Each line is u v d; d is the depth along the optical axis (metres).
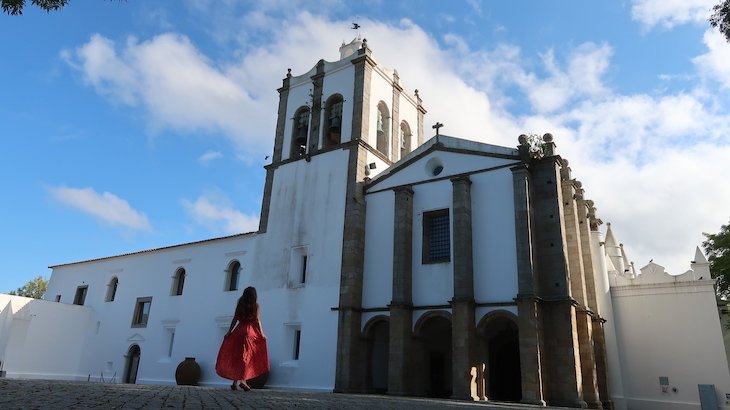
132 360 36.41
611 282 27.66
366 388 24.97
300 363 26.44
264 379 26.80
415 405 12.50
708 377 24.11
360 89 30.12
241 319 12.16
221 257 33.53
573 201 25.05
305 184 30.19
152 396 8.49
